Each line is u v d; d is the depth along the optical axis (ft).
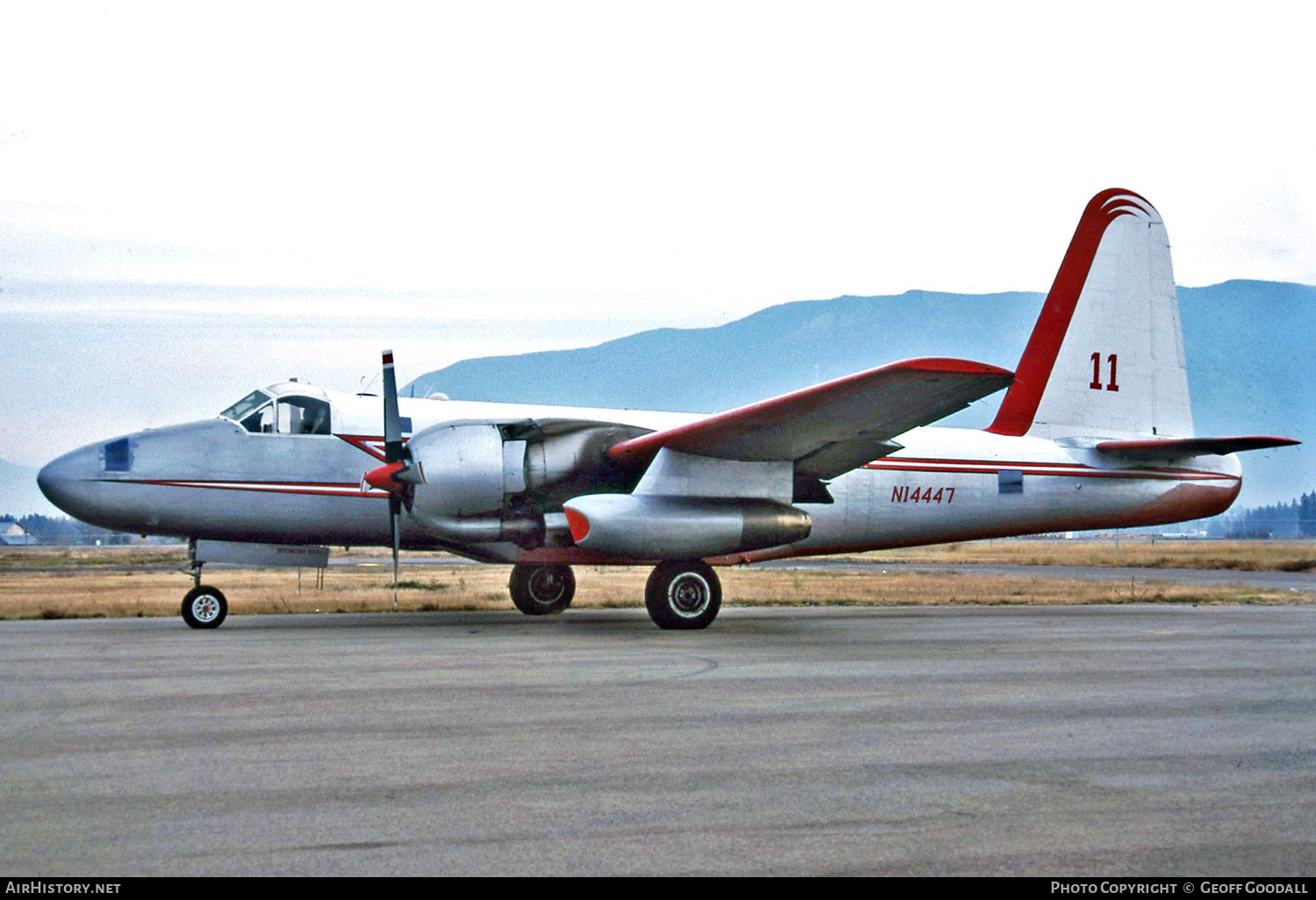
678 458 55.47
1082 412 71.87
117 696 32.40
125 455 56.85
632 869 17.06
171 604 71.51
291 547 61.41
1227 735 27.12
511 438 56.08
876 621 59.93
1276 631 53.93
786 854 17.84
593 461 56.80
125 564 160.04
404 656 42.14
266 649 44.57
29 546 304.30
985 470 68.13
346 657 41.83
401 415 60.59
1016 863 17.43
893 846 18.28
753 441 54.60
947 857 17.71
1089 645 47.03
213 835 18.61
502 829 19.03
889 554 222.07
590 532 52.65
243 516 58.08
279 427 58.90
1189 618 62.44
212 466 57.62
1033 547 253.65
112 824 19.21
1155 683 35.50
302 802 20.65
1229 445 67.26
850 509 65.62
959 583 101.50
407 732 26.94
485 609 68.08
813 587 93.81
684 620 54.85
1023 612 67.05
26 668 38.63
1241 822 19.71
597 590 83.97
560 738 26.37
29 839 18.34
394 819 19.54
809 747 25.44
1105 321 72.79
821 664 40.01
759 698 32.17
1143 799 21.13
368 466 59.77
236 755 24.44
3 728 27.45
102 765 23.50
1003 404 70.38
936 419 52.37
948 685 34.88
